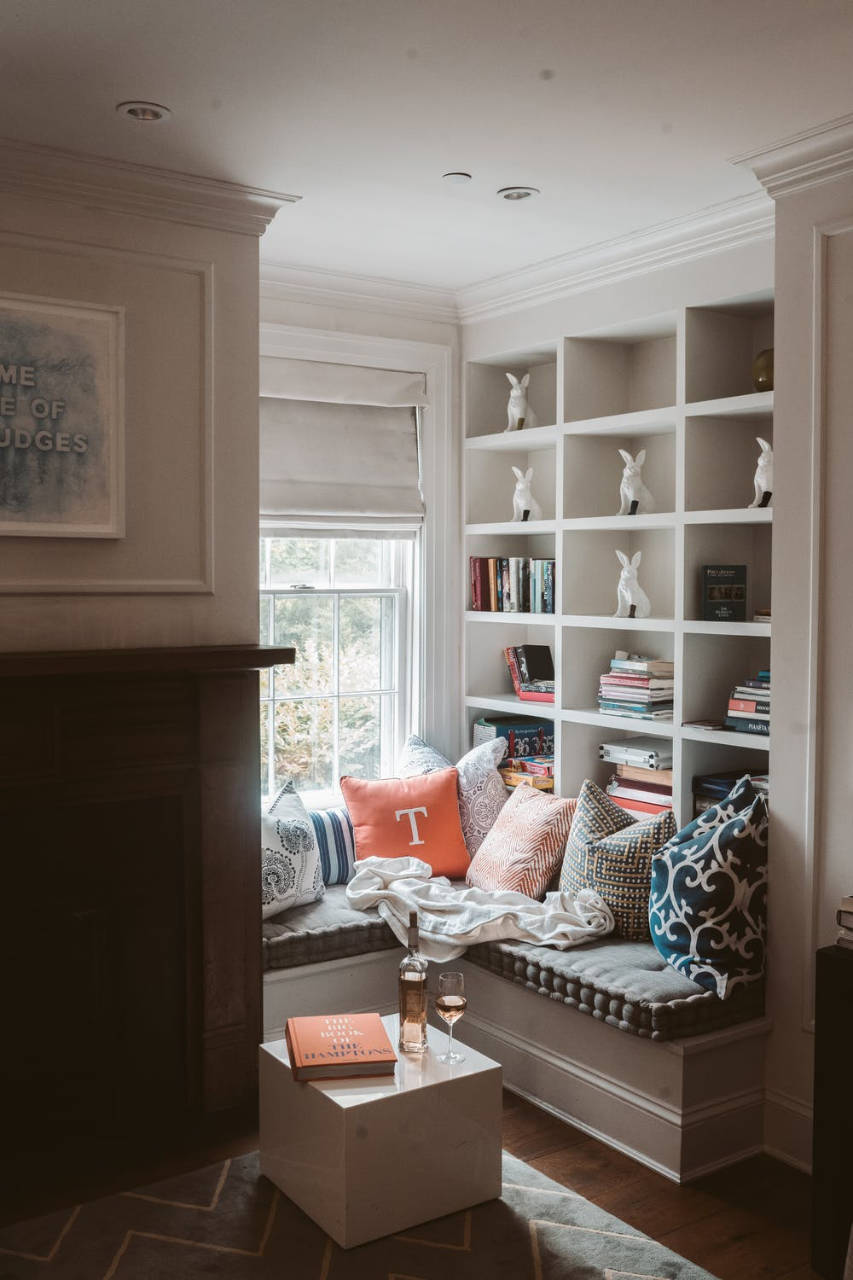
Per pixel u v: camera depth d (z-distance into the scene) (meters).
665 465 4.18
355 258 4.04
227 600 3.32
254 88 2.58
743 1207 2.88
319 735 4.51
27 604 3.01
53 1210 2.81
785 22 2.28
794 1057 3.10
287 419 4.26
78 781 3.03
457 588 4.75
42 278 3.00
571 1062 3.31
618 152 3.00
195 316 3.24
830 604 2.97
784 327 3.05
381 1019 3.09
